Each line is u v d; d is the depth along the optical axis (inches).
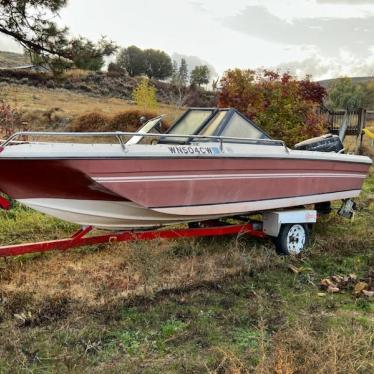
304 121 486.3
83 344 144.3
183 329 155.5
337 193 271.0
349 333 152.6
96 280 197.0
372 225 299.1
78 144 177.6
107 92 1520.7
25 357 135.3
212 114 236.7
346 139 669.9
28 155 167.3
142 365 134.2
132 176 189.0
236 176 221.0
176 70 2492.6
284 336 142.4
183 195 205.0
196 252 233.1
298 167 245.4
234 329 156.4
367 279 205.9
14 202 301.9
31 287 188.2
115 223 205.9
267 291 191.2
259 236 251.8
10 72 1464.1
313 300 182.9
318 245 250.2
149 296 178.4
